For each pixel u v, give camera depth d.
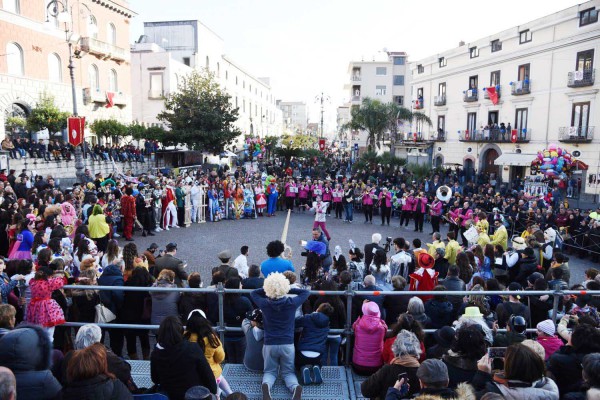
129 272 7.71
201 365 4.07
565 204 17.61
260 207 21.52
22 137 26.80
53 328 5.74
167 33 50.81
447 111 41.03
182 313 6.34
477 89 36.91
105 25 35.03
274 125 91.50
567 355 4.55
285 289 4.98
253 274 6.93
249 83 70.44
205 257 13.66
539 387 3.93
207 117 34.78
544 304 7.03
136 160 31.95
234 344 6.04
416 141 42.78
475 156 36.91
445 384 3.59
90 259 7.07
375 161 31.34
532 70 31.44
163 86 43.12
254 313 5.43
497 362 4.30
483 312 6.51
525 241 12.09
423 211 19.17
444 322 6.40
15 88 26.30
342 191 21.58
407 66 70.12
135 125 32.47
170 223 18.41
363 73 70.31
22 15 26.64
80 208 14.32
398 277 7.00
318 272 8.88
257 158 47.06
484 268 9.97
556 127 29.72
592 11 26.77
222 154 39.94
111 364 4.11
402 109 38.22
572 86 27.95
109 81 36.03
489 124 35.69
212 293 6.12
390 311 6.85
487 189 25.66
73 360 3.39
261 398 4.89
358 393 5.01
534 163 22.62
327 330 5.51
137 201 16.22
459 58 39.22
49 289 5.72
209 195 19.97
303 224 19.88
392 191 21.23
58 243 8.41
